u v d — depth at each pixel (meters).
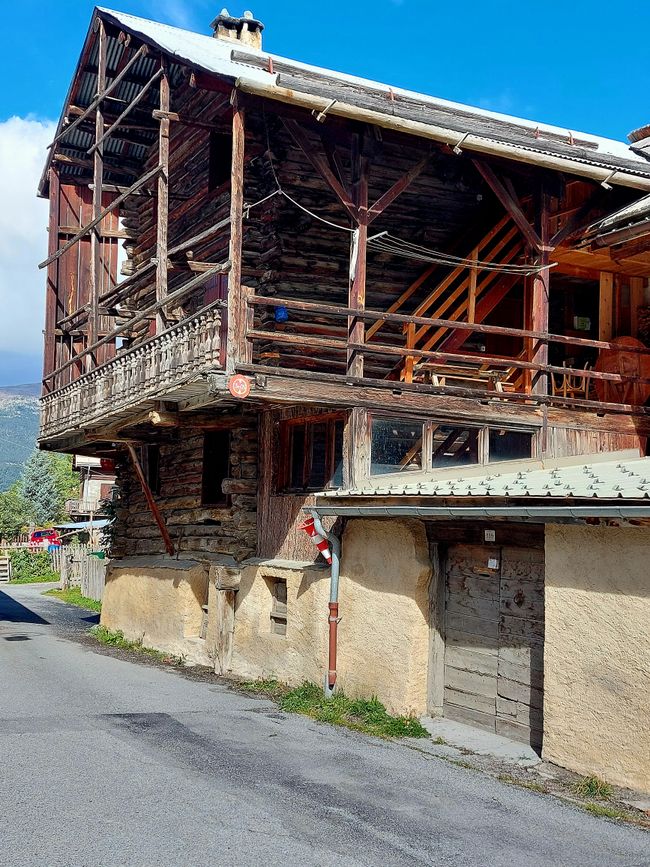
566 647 8.25
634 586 7.67
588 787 7.65
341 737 9.43
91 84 16.98
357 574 11.06
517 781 7.93
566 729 8.20
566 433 13.62
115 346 18.94
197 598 15.49
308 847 6.21
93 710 10.39
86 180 18.77
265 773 7.91
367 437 12.01
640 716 7.53
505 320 15.95
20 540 59.47
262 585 13.26
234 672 13.67
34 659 15.09
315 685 11.58
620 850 6.38
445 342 14.04
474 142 11.75
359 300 11.95
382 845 6.31
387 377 14.59
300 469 13.16
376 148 12.12
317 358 13.95
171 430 16.45
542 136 13.12
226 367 11.05
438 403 12.52
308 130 12.02
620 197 13.75
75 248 18.64
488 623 9.68
